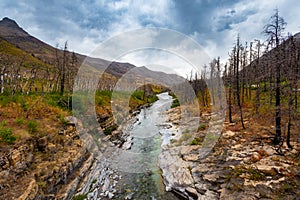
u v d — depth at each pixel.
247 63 23.61
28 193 6.08
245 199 6.90
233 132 14.44
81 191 8.45
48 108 12.34
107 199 8.25
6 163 6.48
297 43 13.13
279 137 10.90
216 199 7.43
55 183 7.69
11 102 10.98
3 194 5.79
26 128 8.86
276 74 10.62
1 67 18.42
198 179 9.05
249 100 21.44
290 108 10.04
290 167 8.25
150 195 8.58
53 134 9.58
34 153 8.03
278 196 6.71
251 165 9.03
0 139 7.13
